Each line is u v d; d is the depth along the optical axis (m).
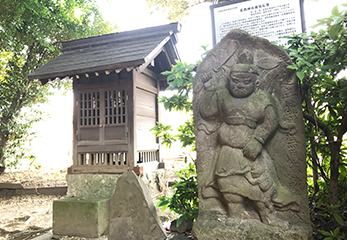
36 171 9.84
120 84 4.39
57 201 3.70
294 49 2.63
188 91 3.22
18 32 7.83
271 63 2.50
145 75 4.84
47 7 7.61
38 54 9.09
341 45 2.44
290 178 2.38
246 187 2.28
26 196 7.23
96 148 4.41
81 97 4.62
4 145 8.58
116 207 3.26
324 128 2.71
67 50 5.25
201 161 2.62
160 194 4.91
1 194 7.60
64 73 4.25
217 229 2.32
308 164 3.11
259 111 2.36
